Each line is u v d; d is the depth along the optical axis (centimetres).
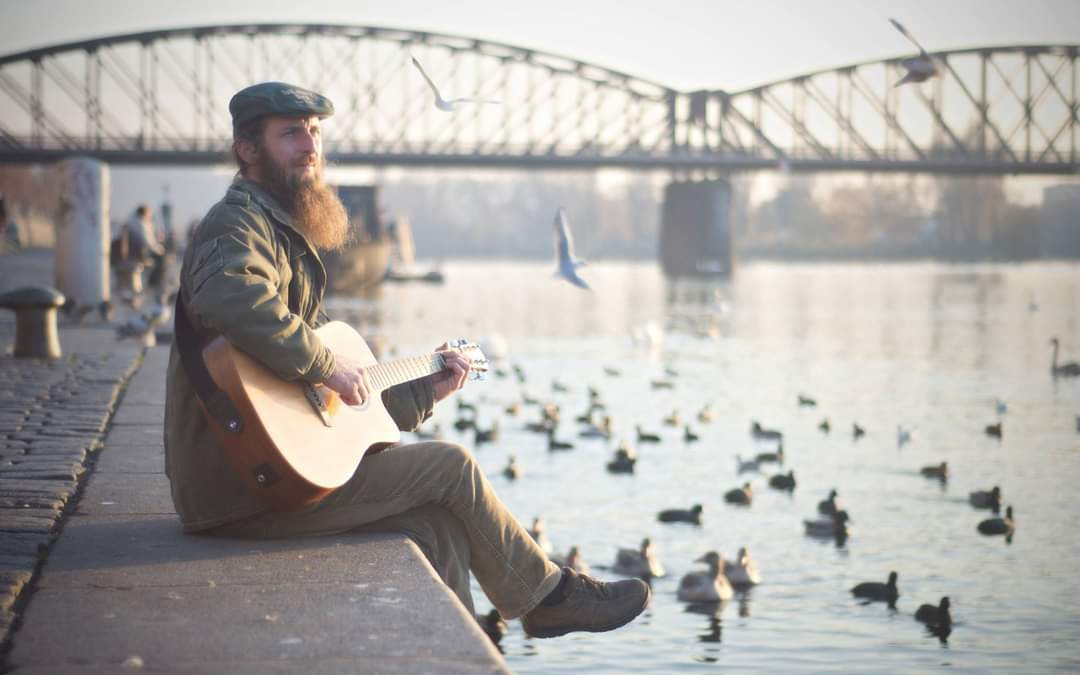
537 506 1842
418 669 432
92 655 448
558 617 612
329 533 602
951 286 11256
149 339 2300
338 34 12469
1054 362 3866
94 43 11856
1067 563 1515
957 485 2044
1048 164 12825
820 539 1650
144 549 593
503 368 3928
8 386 1463
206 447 597
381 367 626
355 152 12350
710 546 1611
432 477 602
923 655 1165
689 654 1157
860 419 2873
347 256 8019
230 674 428
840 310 7469
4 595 519
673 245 14912
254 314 552
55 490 772
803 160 12988
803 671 1116
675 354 4547
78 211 3016
